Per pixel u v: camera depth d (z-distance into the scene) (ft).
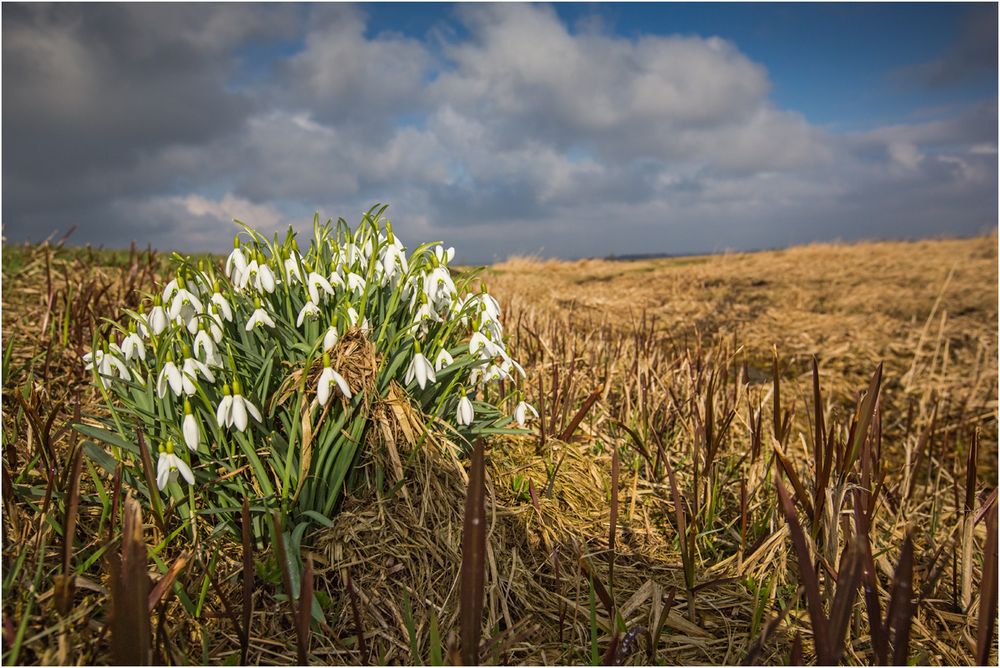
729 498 8.88
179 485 5.79
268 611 5.37
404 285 7.00
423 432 6.22
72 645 4.63
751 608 6.31
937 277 31.65
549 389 11.29
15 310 12.59
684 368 11.86
